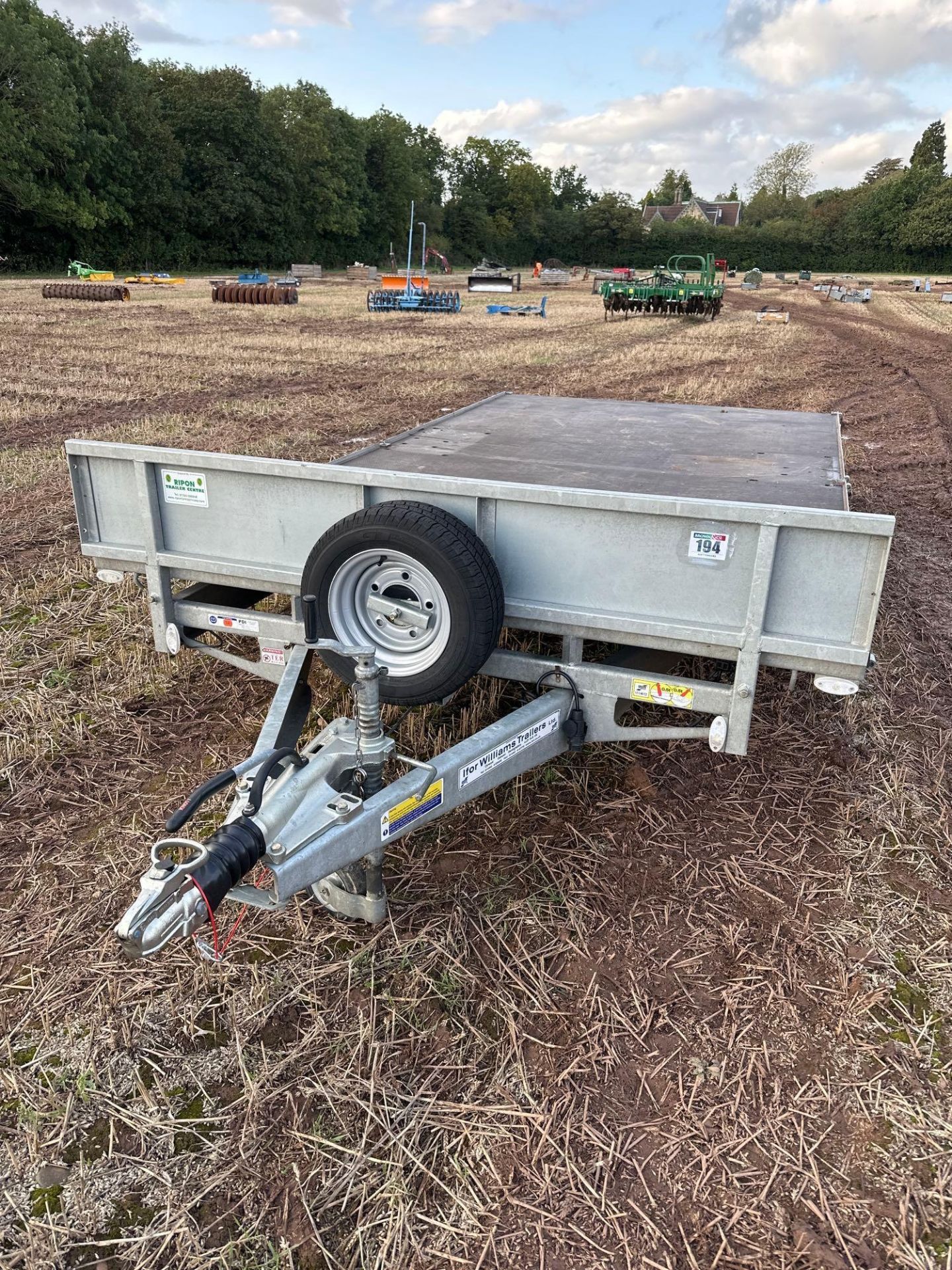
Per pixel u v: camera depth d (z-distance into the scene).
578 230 98.06
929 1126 2.36
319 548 3.18
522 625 3.26
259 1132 2.31
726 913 3.11
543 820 3.56
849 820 3.63
